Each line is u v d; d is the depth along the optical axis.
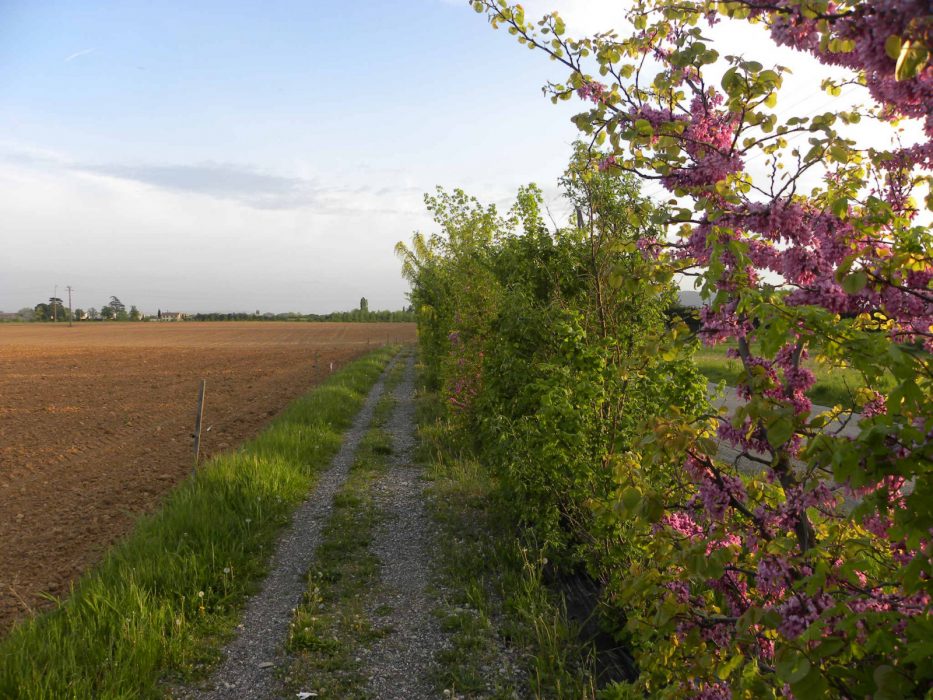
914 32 1.42
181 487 7.89
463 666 4.21
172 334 79.88
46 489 9.18
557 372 5.27
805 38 1.87
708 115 2.32
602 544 4.70
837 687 1.57
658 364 4.71
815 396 10.80
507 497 6.32
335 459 10.34
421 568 5.90
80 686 3.72
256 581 5.66
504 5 2.73
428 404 15.78
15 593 5.54
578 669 4.04
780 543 1.96
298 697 3.92
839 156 2.01
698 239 2.23
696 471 2.33
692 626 2.27
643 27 2.61
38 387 23.94
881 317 1.95
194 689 4.02
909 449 1.48
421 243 23.16
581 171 4.60
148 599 4.89
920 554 1.43
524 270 6.95
